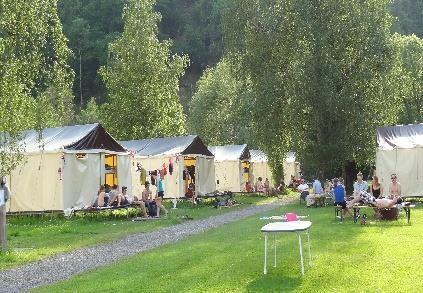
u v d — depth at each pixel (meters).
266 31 30.33
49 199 20.77
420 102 52.59
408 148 23.17
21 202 21.11
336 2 27.48
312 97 26.73
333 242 10.89
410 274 7.27
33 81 14.89
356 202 16.12
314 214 19.11
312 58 26.72
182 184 27.91
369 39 27.33
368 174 37.41
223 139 63.09
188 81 99.06
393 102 29.17
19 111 14.02
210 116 63.72
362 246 10.13
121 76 42.78
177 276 8.15
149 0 44.34
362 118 26.27
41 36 14.87
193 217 20.81
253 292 6.70
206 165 30.94
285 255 9.51
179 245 12.09
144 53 42.66
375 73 27.48
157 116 42.50
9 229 17.05
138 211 21.61
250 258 9.42
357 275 7.38
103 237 14.64
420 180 23.14
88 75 91.88
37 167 20.92
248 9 31.14
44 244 13.46
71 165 20.94
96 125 22.23
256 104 29.83
